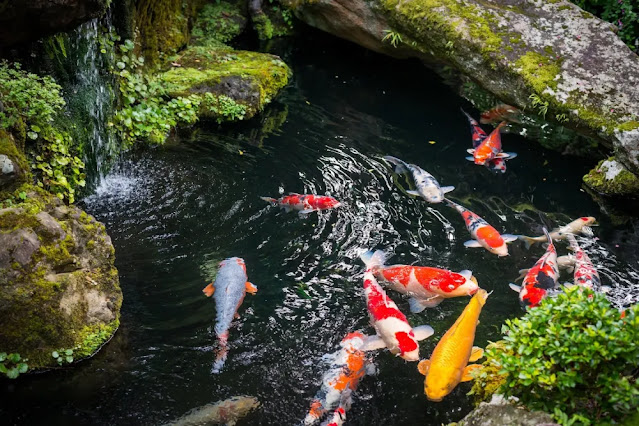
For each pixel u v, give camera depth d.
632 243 5.90
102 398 4.01
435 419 3.96
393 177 6.76
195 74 7.88
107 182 6.20
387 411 4.00
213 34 9.48
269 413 3.96
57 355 4.11
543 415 3.27
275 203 6.11
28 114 5.11
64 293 4.17
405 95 8.77
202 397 4.05
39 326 4.05
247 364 4.32
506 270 5.38
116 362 4.27
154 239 5.48
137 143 6.89
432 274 4.84
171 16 8.41
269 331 4.60
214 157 6.87
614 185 6.54
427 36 7.71
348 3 8.59
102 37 6.39
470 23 7.37
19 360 4.04
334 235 5.71
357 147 7.38
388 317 4.46
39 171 5.34
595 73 6.76
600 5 8.46
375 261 5.29
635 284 5.29
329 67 9.43
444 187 6.50
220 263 5.12
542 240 5.79
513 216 6.26
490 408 3.49
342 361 4.30
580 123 6.57
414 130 7.87
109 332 4.41
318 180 6.61
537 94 6.78
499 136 7.41
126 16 6.94
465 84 9.00
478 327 4.72
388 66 9.54
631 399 2.96
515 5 7.59
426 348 4.48
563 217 6.29
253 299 4.90
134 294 4.85
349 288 5.07
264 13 10.06
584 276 5.10
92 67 6.27
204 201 6.07
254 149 7.13
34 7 4.75
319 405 4.00
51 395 4.01
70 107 5.84
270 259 5.36
